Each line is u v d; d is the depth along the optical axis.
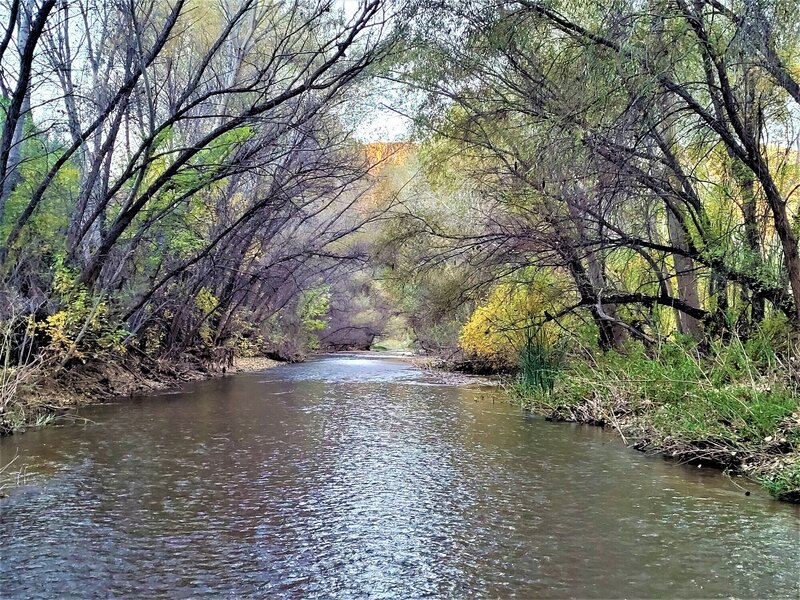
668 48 8.86
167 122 13.21
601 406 11.95
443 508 6.37
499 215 15.38
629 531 5.71
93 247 15.36
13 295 12.06
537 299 17.11
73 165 16.41
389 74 14.09
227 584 4.50
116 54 15.96
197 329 22.02
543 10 10.20
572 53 10.42
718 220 11.89
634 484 7.37
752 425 8.12
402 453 9.04
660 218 15.88
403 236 16.66
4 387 10.60
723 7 8.54
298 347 34.97
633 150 10.00
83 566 4.78
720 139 10.77
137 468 7.87
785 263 10.65
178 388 17.86
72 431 10.34
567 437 10.45
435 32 11.96
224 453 8.84
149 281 17.09
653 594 4.41
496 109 13.53
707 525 5.87
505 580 4.62
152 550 5.12
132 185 15.85
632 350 14.38
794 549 5.27
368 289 44.59
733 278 11.51
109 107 12.76
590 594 4.40
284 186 18.72
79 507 6.23
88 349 14.35
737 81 10.13
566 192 12.18
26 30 13.27
